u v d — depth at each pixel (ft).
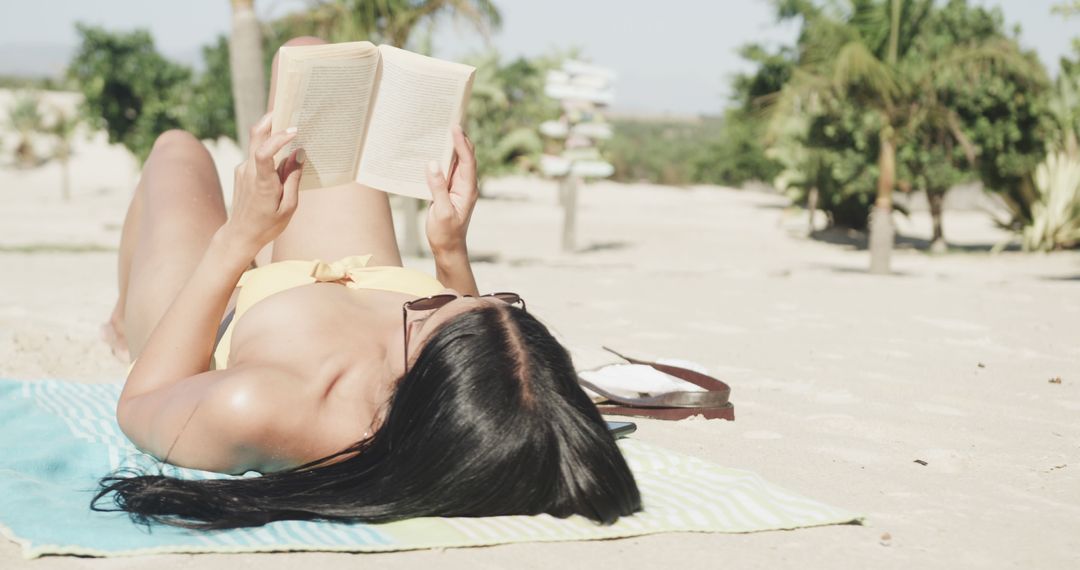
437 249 10.23
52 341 17.38
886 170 43.37
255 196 8.87
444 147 10.01
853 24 44.52
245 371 8.56
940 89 57.26
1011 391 15.62
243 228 9.05
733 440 12.01
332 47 9.02
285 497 8.20
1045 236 58.49
